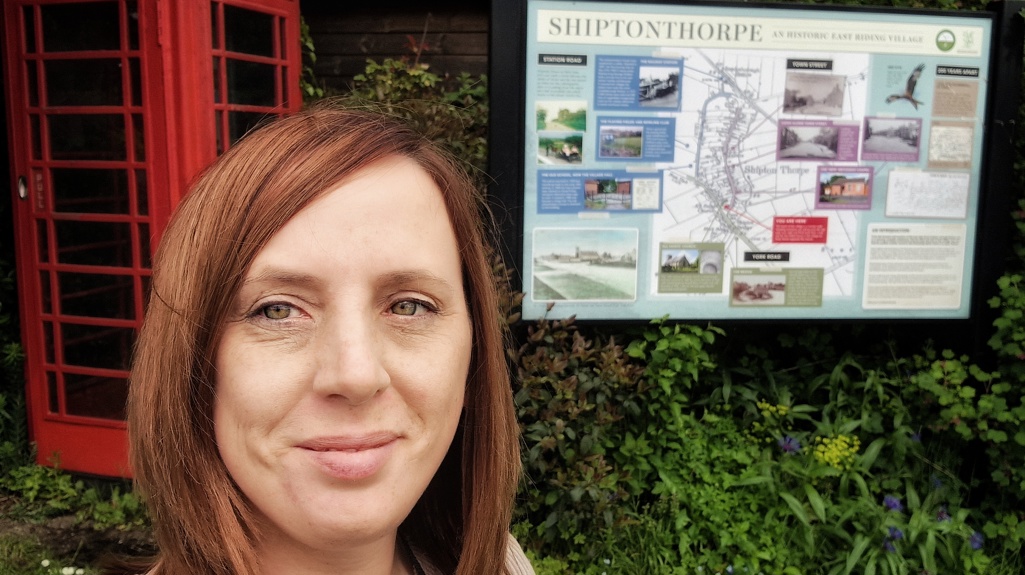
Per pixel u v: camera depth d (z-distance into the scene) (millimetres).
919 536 2939
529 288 3096
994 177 3244
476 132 3588
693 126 3125
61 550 3047
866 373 3434
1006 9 3168
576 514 2924
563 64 3023
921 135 3234
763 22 3117
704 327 3273
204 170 832
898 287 3285
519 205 3039
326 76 4125
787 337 3451
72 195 3326
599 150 3080
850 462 3082
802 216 3217
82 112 3207
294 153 742
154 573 853
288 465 700
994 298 3152
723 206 3170
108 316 3379
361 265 707
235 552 751
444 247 797
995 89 3215
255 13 3375
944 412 3074
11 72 3283
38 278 3434
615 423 3170
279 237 704
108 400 3475
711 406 3352
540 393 2922
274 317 713
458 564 1000
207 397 752
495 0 2939
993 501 3193
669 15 3062
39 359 3500
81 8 3174
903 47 3189
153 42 3064
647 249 3146
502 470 992
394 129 823
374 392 697
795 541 2969
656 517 3068
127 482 3461
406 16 4090
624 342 3297
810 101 3174
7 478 3498
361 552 819
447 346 782
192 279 728
